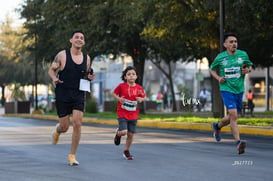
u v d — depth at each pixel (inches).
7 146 727.1
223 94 600.1
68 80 510.6
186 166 522.3
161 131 1075.9
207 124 1131.3
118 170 498.6
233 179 442.3
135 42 1827.0
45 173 482.6
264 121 1108.5
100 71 4168.3
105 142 786.8
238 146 591.2
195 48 1712.6
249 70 596.7
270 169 497.4
